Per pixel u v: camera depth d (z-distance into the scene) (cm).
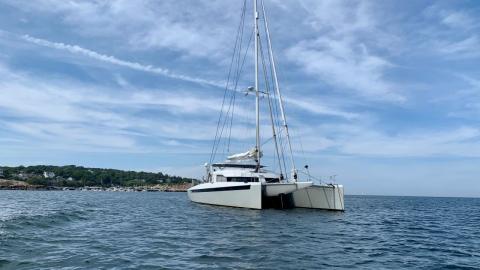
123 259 884
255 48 2566
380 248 1130
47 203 3297
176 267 814
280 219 1806
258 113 2514
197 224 1608
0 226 1336
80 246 1040
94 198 5016
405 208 3788
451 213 3098
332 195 2205
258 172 2403
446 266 908
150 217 1953
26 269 767
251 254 956
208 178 2733
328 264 870
